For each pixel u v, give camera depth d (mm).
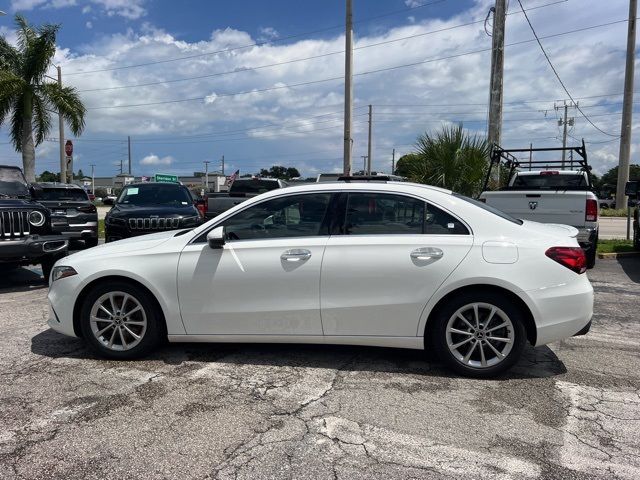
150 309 4672
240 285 4488
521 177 11422
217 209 11672
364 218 4484
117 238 10078
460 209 4410
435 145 13258
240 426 3512
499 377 4355
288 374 4430
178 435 3389
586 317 4277
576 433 3426
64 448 3229
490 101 13969
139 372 4465
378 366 4613
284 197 4625
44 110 18406
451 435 3398
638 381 4312
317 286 4387
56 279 4820
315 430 3457
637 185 12109
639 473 2963
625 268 9992
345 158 17328
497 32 13703
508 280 4168
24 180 9953
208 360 4758
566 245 4316
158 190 11773
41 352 4977
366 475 2945
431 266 4254
